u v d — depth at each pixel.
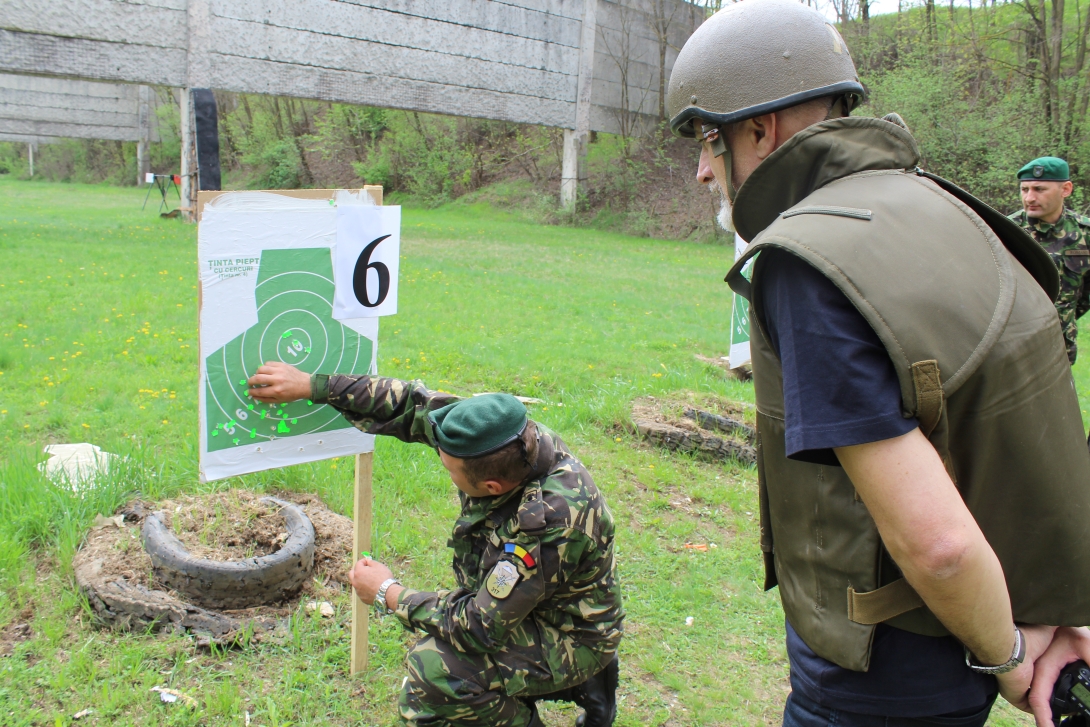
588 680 2.37
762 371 1.38
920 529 1.06
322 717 2.62
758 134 1.37
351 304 2.62
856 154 1.27
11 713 2.50
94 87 40.22
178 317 8.56
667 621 3.41
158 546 3.04
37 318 8.08
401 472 4.43
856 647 1.30
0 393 5.71
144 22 15.80
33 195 31.30
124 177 42.72
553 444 2.19
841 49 1.36
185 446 4.52
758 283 1.25
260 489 4.00
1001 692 1.32
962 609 1.11
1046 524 1.21
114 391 5.95
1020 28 20.06
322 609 3.14
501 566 2.03
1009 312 1.15
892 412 1.08
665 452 5.32
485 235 21.97
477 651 2.13
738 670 3.13
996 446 1.17
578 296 12.06
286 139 38.78
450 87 20.75
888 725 1.34
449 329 9.00
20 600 3.05
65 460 4.27
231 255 2.36
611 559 2.22
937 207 1.23
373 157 35.00
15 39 14.59
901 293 1.10
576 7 23.33
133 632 2.92
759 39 1.31
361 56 18.78
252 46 17.08
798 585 1.41
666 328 9.90
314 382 2.43
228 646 2.89
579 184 26.17
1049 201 4.66
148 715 2.54
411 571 3.57
